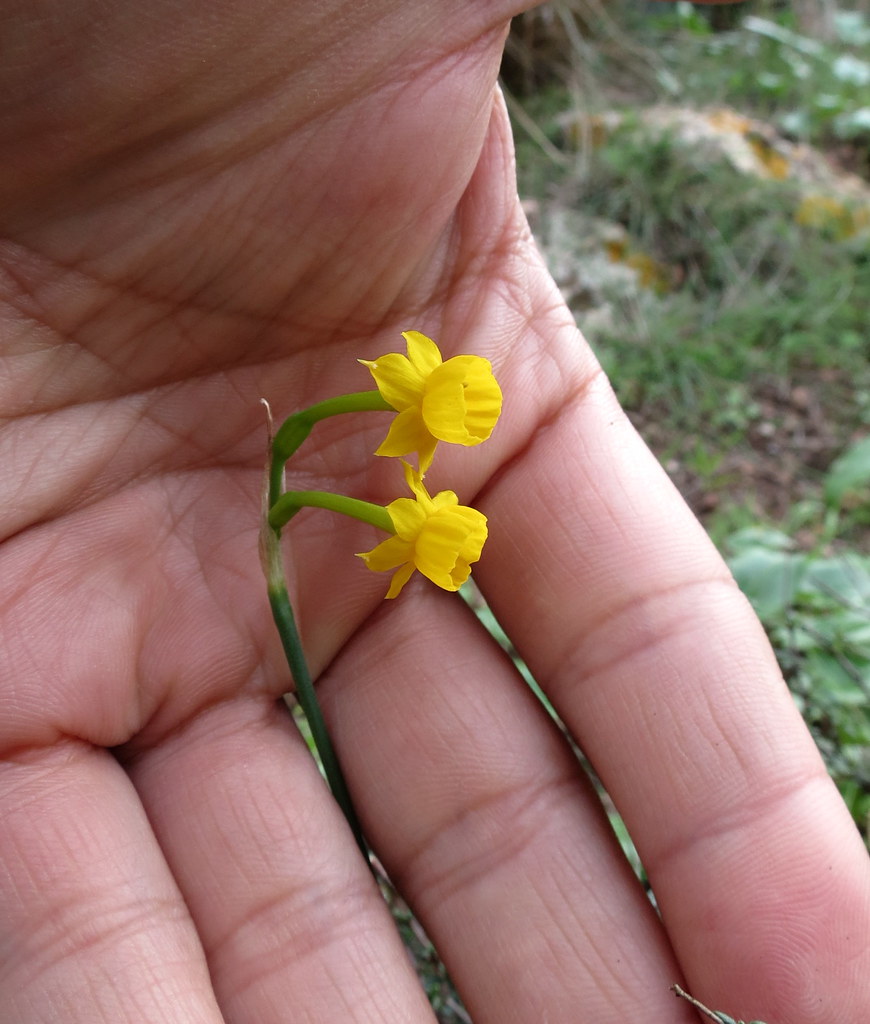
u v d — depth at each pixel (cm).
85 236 7
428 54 7
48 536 8
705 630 8
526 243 9
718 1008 8
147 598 8
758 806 8
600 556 9
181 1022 7
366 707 9
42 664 8
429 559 7
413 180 8
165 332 8
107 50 6
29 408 8
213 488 8
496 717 9
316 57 7
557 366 9
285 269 8
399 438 7
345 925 8
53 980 7
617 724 8
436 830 9
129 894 7
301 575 9
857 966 8
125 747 8
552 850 8
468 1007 8
